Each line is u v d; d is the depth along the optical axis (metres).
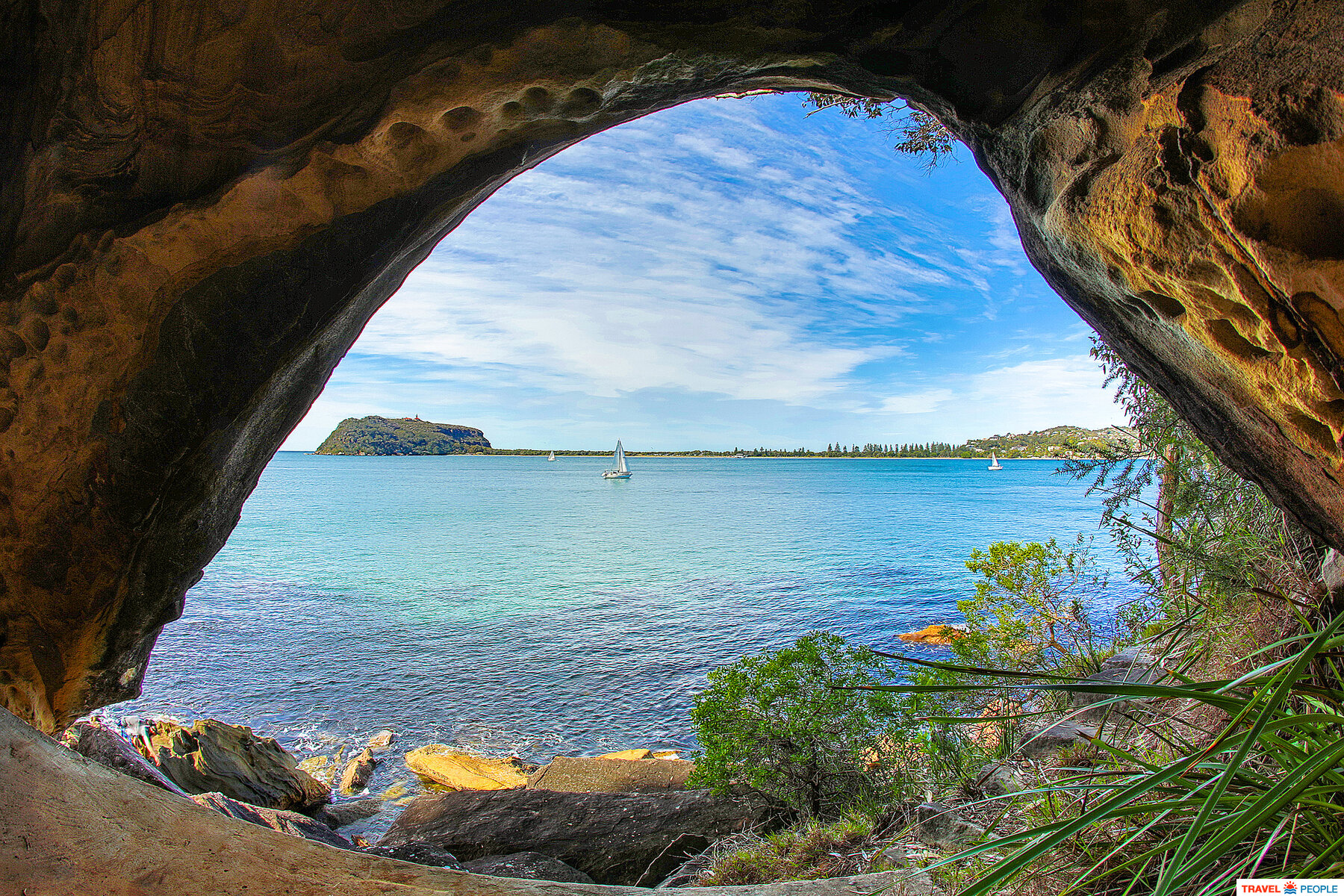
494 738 12.39
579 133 2.96
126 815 2.19
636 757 10.60
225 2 2.46
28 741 2.25
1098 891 2.04
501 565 33.88
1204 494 3.20
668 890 2.60
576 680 15.45
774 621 20.34
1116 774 2.05
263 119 2.56
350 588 27.64
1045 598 5.29
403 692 14.88
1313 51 1.55
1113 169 1.95
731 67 2.71
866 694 5.41
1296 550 2.88
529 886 2.41
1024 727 4.17
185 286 2.66
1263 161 1.58
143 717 13.41
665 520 57.50
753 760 5.57
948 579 26.55
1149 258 1.88
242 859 2.17
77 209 2.57
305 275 2.75
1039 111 2.20
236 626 21.08
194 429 2.81
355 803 10.01
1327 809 1.76
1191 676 3.30
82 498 2.79
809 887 2.63
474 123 2.69
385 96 2.53
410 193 2.79
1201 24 1.76
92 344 2.64
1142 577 3.86
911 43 2.44
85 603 2.96
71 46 2.49
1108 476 3.72
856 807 4.79
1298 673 1.41
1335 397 1.58
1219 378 1.92
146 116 2.55
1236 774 1.88
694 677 15.36
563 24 2.48
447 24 2.49
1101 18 1.98
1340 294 1.47
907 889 2.53
